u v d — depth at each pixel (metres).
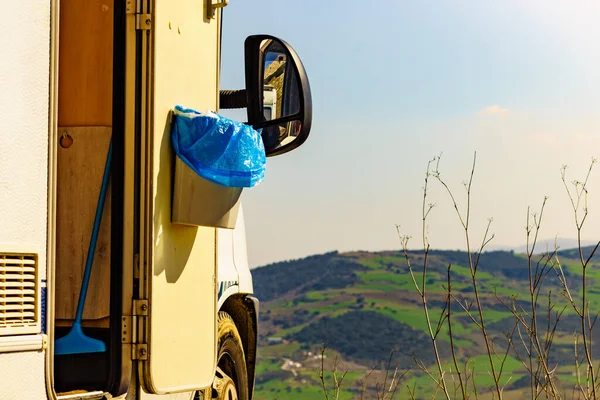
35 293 3.37
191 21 4.53
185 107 4.45
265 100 5.50
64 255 4.23
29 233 3.36
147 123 4.14
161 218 4.22
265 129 5.56
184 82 4.46
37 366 3.38
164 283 4.23
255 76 5.51
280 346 166.75
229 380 6.27
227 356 6.43
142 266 4.10
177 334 4.36
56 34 3.50
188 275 4.50
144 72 4.16
